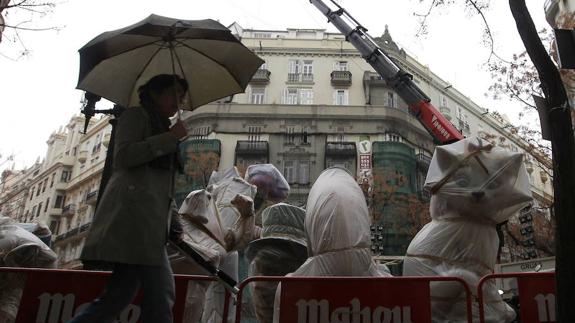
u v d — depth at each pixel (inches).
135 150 114.9
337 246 186.5
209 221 226.4
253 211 248.7
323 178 214.7
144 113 122.8
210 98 150.4
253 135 1515.7
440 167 204.8
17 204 2377.0
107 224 111.1
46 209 2137.1
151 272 115.4
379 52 549.3
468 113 1903.3
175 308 166.7
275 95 1658.5
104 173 131.3
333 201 195.9
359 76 1685.5
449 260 193.5
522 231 756.6
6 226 237.8
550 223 903.1
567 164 166.9
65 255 1870.1
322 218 193.2
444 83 1860.2
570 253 157.5
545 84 180.2
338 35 1856.5
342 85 1663.4
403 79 523.8
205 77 149.3
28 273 165.3
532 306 172.1
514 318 193.5
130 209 112.6
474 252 193.3
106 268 121.3
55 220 2085.4
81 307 163.6
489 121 1963.6
